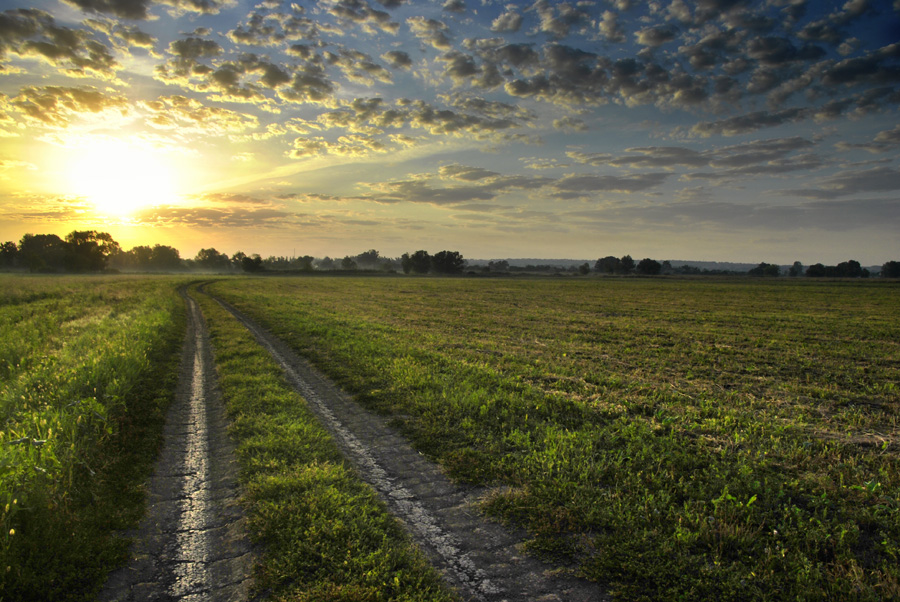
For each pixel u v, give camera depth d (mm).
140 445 7008
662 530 4770
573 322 25297
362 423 8367
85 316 23312
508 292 55281
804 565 4145
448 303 38250
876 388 11273
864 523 4887
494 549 4586
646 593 3928
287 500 5336
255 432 7629
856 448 7062
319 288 60562
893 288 69812
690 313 31016
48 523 4547
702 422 8242
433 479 6156
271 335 19000
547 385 11133
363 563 4188
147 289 45281
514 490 5711
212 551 4508
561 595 3920
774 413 9164
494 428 7910
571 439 7086
